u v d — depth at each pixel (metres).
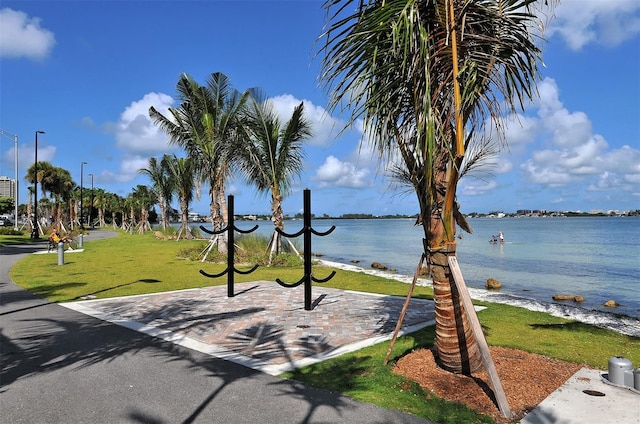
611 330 8.41
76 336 7.52
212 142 21.92
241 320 8.73
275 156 19.69
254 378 5.46
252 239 22.22
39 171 57.84
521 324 8.70
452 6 4.70
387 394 4.87
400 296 11.77
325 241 52.22
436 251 5.39
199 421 4.31
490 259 28.06
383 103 5.00
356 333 7.72
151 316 9.10
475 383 5.12
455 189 5.12
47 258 22.67
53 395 4.98
